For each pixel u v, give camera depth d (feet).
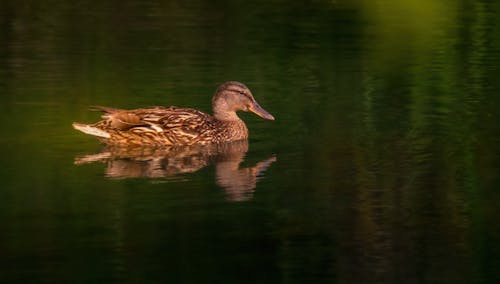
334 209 42.50
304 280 35.96
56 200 42.86
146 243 38.40
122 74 67.97
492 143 52.44
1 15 87.51
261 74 68.54
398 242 39.24
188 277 35.35
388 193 44.52
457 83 66.74
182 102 61.00
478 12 91.40
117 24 84.99
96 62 71.56
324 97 62.75
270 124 56.85
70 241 38.42
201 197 43.78
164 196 43.68
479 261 37.60
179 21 86.33
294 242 38.99
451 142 52.65
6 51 74.69
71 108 59.36
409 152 50.88
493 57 74.43
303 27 84.89
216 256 37.47
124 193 44.06
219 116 54.54
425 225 41.01
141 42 78.38
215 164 49.19
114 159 49.93
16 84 64.90
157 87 64.64
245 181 46.01
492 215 41.96
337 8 93.04
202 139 53.31
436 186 45.42
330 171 47.70
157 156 50.80
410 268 37.29
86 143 53.06
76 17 87.51
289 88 64.85
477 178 46.55
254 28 84.12
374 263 37.22
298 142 53.11
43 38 79.25
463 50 76.95
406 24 86.48
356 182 45.96
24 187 44.57
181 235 39.29
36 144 52.19
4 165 48.06
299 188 45.16
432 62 72.90
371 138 53.57
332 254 38.06
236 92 54.49
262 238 39.17
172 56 73.67
